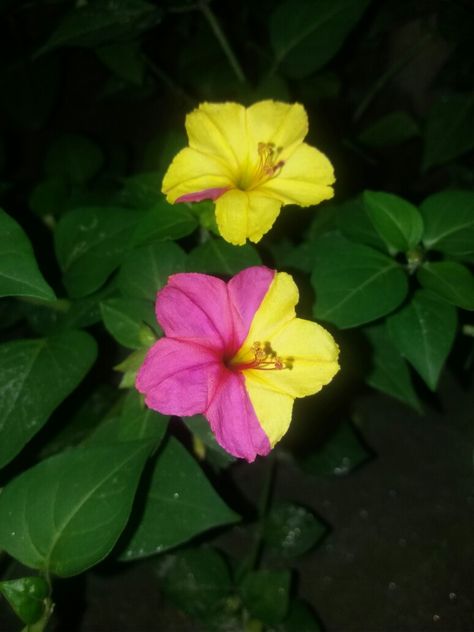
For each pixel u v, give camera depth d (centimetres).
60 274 16
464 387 20
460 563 17
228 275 12
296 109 12
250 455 10
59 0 20
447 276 13
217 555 16
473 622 16
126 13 16
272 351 11
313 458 17
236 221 11
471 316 17
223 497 18
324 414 18
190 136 12
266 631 15
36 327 16
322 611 16
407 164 23
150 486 12
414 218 13
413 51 21
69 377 12
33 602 10
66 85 23
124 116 24
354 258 13
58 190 18
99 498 11
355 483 18
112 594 16
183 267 13
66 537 11
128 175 23
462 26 20
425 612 16
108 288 14
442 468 18
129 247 13
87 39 16
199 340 10
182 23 22
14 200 20
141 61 20
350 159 22
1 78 21
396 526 17
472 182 22
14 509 11
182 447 12
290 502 16
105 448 11
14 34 21
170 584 15
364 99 23
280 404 10
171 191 12
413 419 19
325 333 11
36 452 16
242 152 12
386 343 14
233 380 10
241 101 18
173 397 10
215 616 15
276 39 18
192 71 21
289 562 17
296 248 15
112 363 18
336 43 18
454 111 19
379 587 16
